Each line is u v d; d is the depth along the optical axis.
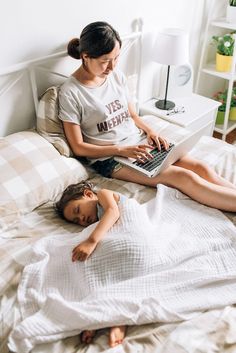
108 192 1.34
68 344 0.98
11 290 1.09
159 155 1.65
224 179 1.57
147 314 1.01
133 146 1.62
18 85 1.55
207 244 1.23
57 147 1.56
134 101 2.25
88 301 1.05
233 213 1.45
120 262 1.13
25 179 1.36
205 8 2.46
